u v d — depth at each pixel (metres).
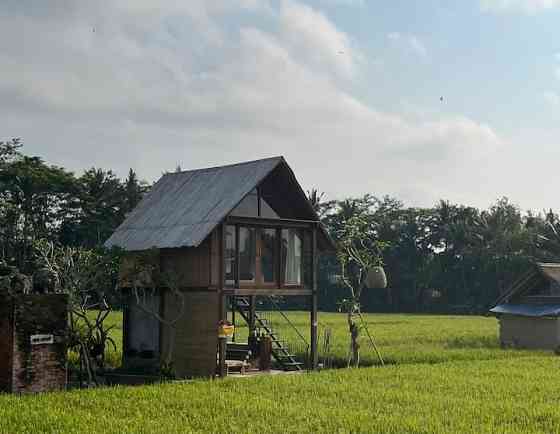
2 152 82.31
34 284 28.02
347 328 57.56
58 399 22.34
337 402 22.33
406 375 28.70
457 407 21.39
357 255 37.56
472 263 106.69
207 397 22.73
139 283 31.88
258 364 34.03
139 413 20.06
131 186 89.19
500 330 47.50
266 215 33.88
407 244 115.31
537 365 32.72
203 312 31.03
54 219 82.75
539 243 105.12
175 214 33.41
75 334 28.56
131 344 34.12
